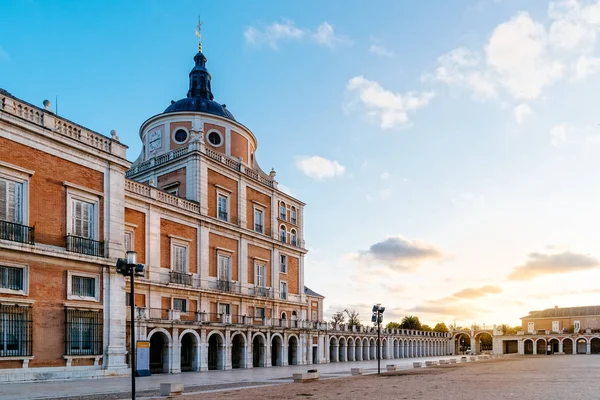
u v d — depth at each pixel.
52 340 26.62
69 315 27.47
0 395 18.30
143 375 31.27
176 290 41.19
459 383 22.91
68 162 28.83
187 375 32.00
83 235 29.41
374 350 73.31
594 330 102.62
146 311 35.66
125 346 30.52
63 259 27.66
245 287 49.44
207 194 45.84
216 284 45.78
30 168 26.69
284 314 55.59
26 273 25.83
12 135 25.95
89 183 30.00
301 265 59.97
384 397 16.98
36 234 26.62
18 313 25.25
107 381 25.84
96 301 29.17
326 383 23.83
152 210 39.97
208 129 51.88
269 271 53.88
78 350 27.81
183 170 46.12
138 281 37.78
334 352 61.03
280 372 35.31
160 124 52.25
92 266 29.25
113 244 30.73
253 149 57.59
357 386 21.72
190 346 39.88
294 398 16.95
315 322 56.88
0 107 25.39
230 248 48.22
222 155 48.84
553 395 17.03
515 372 32.06
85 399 17.30
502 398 16.28
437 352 99.12
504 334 108.69
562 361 55.47
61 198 28.22
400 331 84.00
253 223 52.03
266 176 55.34
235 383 24.36
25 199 26.27
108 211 30.84
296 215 60.56
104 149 30.95
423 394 17.89
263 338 46.69
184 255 42.88
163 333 35.84
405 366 43.66
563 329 104.69
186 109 53.34
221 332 41.19
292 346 52.12
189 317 41.91
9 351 24.61
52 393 19.19
